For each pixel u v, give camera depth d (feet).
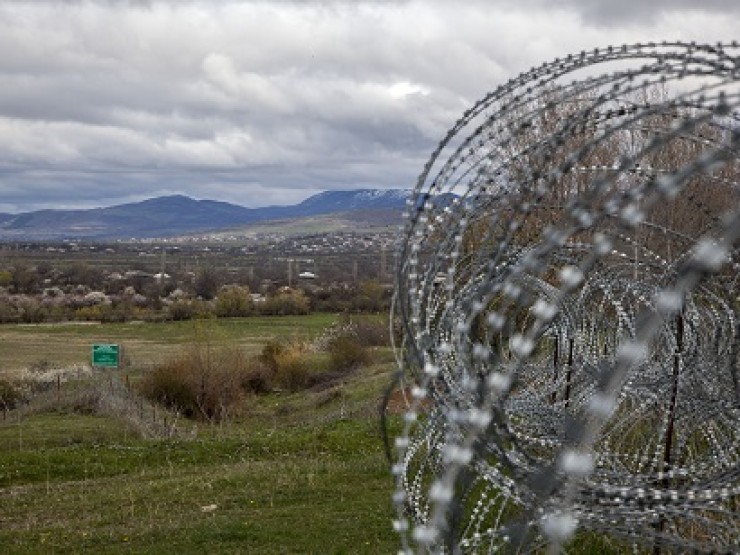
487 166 13.29
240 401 86.89
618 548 18.84
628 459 19.25
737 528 15.47
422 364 12.11
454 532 11.64
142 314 158.71
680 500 13.55
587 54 12.73
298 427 61.82
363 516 33.53
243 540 31.19
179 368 84.79
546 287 16.56
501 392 11.04
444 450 11.89
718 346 17.92
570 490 7.29
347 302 152.56
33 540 32.45
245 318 148.46
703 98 9.24
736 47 11.35
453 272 13.26
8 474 46.03
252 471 43.37
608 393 6.77
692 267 6.91
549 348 23.82
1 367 106.83
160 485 41.19
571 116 13.93
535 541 13.73
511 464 11.63
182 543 31.07
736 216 6.39
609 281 18.88
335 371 104.83
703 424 18.15
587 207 10.96
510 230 11.03
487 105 13.55
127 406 71.10
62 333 143.95
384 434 12.49
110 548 30.99
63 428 61.16
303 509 35.32
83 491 41.63
